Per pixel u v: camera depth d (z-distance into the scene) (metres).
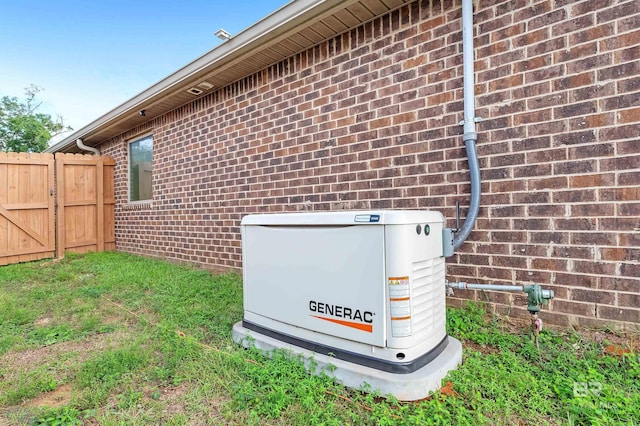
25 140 16.62
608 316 2.31
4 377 2.19
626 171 2.24
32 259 6.80
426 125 3.08
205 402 1.85
